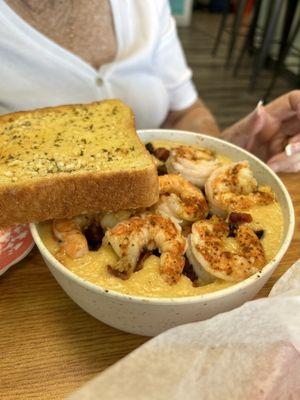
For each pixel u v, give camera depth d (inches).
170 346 5.7
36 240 7.2
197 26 66.1
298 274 6.6
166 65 15.9
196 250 7.0
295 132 12.2
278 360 5.6
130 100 14.6
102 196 7.7
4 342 7.3
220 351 5.7
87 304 7.0
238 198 8.1
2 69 12.8
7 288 8.3
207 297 6.2
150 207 8.1
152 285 6.7
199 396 5.3
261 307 5.9
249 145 12.6
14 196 7.4
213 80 48.0
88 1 12.9
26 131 9.4
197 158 9.2
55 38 13.3
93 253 7.3
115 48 14.3
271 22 41.7
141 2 14.1
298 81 46.9
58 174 7.6
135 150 8.7
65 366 7.0
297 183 11.6
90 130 9.6
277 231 7.8
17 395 6.5
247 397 5.3
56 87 13.6
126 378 5.3
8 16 12.2
